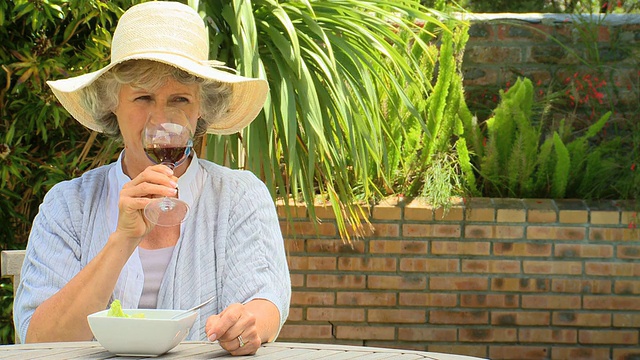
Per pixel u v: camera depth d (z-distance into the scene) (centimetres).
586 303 480
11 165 380
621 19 531
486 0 779
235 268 215
